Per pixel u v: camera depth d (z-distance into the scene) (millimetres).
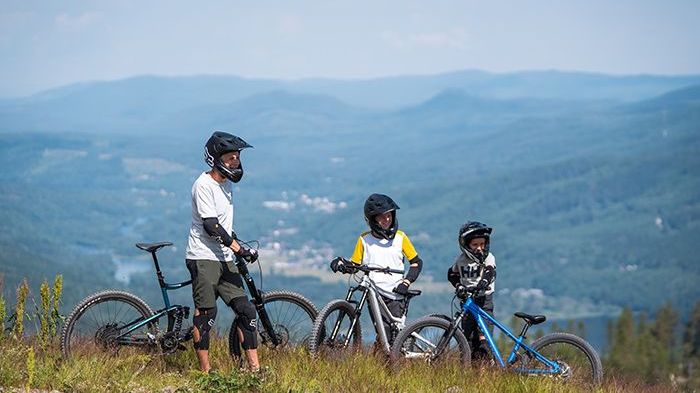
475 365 17859
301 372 16125
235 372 15008
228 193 16234
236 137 15977
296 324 17594
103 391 14195
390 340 18594
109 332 16047
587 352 18172
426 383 16375
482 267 18406
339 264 18359
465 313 18141
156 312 16375
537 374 17641
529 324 18188
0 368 14219
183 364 16703
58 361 15102
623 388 18578
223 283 16297
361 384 15836
